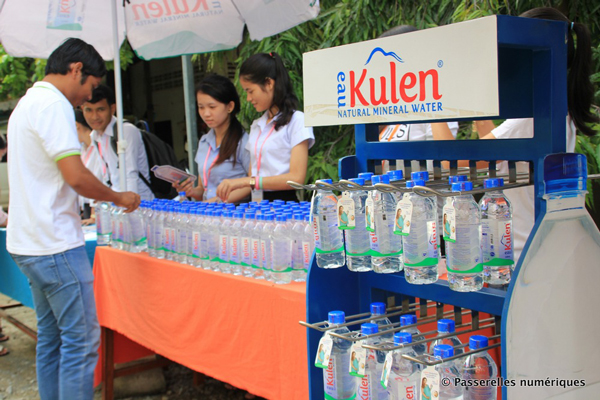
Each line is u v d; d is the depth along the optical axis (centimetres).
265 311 211
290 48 472
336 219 166
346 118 156
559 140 133
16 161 258
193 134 517
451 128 271
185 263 267
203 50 386
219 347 237
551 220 130
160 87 935
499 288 155
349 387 162
